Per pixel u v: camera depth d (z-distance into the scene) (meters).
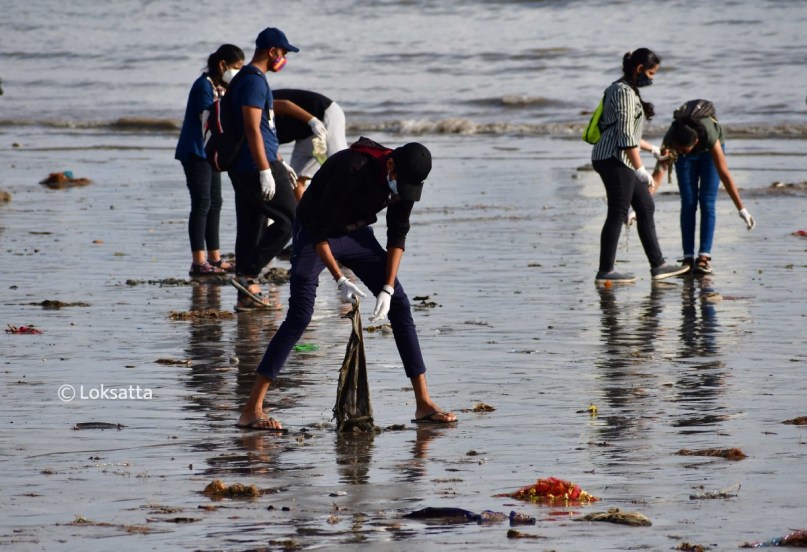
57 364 29.59
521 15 191.25
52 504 18.78
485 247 50.06
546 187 69.62
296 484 19.94
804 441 22.14
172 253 48.53
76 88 151.88
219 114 37.19
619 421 24.00
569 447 22.09
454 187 70.31
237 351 31.27
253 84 36.66
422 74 149.88
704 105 43.34
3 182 72.88
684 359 29.98
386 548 16.61
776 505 18.27
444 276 43.28
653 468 20.55
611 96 41.84
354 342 23.64
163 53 183.50
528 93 132.75
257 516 18.14
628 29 173.25
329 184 23.23
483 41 171.00
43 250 48.94
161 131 114.62
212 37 197.75
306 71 154.75
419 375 24.42
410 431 23.62
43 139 104.50
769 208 60.19
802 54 147.50
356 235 24.11
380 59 161.12
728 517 17.73
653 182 42.25
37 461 21.39
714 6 185.38
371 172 23.16
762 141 95.31
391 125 112.12
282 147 97.06
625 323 34.88
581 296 39.44
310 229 23.61
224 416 24.80
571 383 27.52
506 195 66.50
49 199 65.06
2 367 29.25
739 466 20.53
